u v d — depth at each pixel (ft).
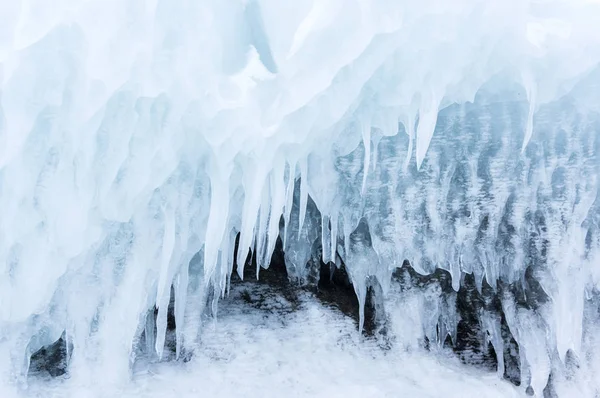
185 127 12.89
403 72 12.67
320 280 17.04
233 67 12.85
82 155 12.55
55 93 12.10
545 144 14.08
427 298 16.65
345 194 14.80
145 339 15.26
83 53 12.02
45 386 14.10
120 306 14.24
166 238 13.73
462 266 15.42
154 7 12.08
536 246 15.06
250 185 13.23
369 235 15.78
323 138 13.48
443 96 13.05
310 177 14.29
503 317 16.49
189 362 15.34
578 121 13.74
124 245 13.99
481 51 12.51
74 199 12.80
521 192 14.53
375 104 13.07
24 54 11.87
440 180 14.48
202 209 14.11
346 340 16.38
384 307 16.74
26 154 12.41
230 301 16.53
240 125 12.62
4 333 13.55
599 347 15.93
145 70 12.14
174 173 13.51
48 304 13.66
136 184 13.00
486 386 15.72
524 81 12.75
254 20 13.39
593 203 14.66
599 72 13.01
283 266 16.85
